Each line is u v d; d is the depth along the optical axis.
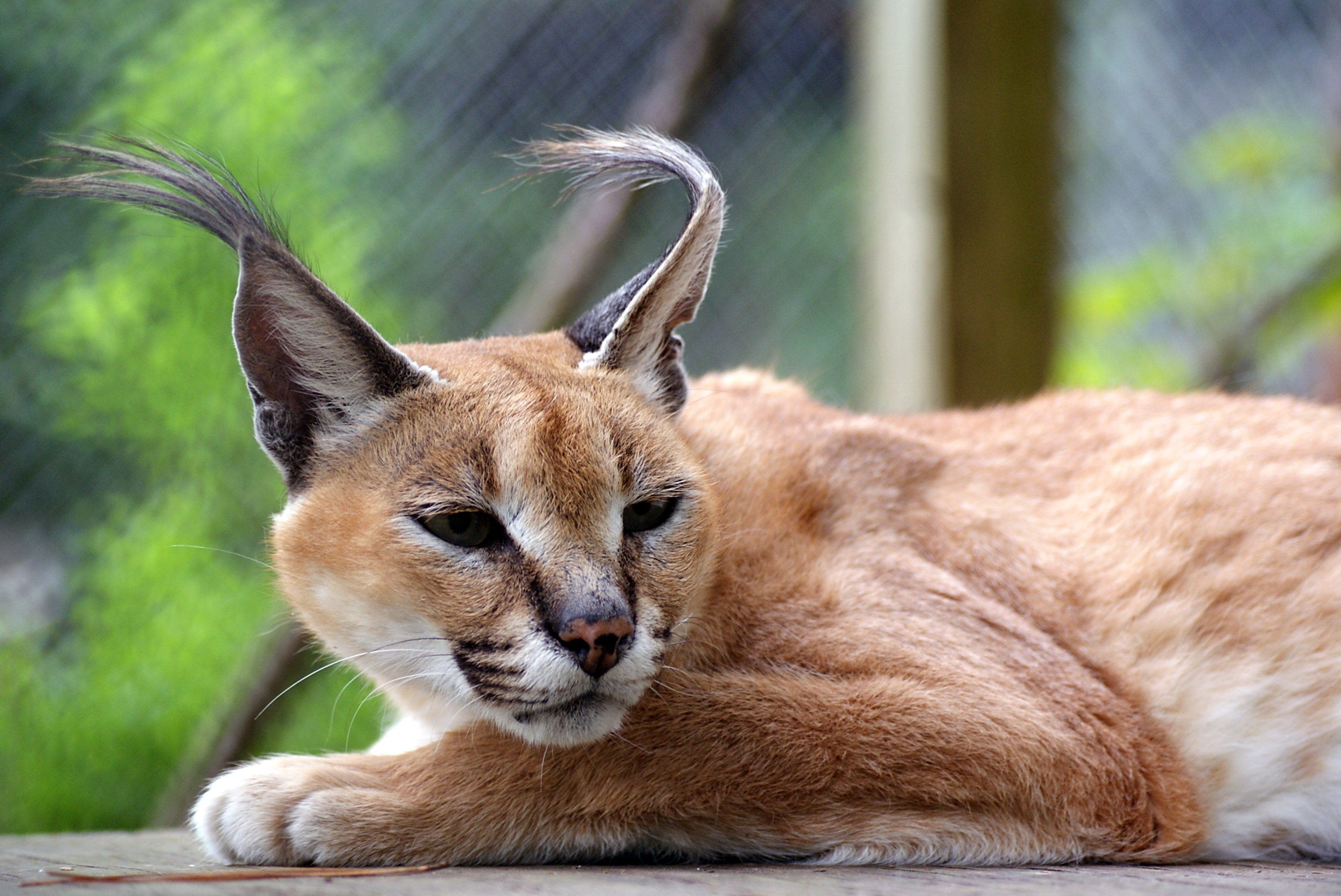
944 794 5.91
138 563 11.44
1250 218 17.48
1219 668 6.71
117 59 11.39
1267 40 17.92
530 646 5.46
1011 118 11.78
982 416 8.03
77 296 11.20
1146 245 17.39
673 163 6.69
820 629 6.32
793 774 5.86
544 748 5.79
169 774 11.73
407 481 5.74
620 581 5.68
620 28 13.24
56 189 6.28
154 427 11.53
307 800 5.66
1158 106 17.31
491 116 12.75
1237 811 6.69
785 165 14.34
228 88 11.56
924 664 6.19
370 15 12.48
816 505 6.81
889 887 4.70
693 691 5.95
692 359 13.98
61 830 11.10
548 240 12.81
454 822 5.70
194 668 11.72
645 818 5.84
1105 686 6.52
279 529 6.28
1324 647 6.76
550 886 4.59
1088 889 4.75
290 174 11.73
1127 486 7.20
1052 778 5.98
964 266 11.84
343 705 11.69
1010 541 6.98
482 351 6.50
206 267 11.49
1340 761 6.70
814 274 14.43
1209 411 7.76
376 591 5.77
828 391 12.71
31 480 11.41
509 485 5.62
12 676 11.05
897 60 11.97
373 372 5.96
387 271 12.29
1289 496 7.09
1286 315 16.86
